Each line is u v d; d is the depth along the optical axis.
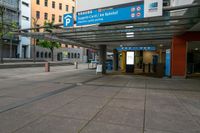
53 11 51.12
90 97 7.31
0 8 26.78
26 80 12.42
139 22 11.27
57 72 20.03
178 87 10.29
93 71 22.38
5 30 28.58
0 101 6.43
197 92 8.78
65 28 14.76
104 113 5.20
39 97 7.15
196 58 19.89
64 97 7.24
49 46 40.50
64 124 4.30
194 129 4.14
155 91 8.95
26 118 4.69
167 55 16.58
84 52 60.94
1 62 25.89
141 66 29.61
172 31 14.25
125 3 10.14
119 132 3.89
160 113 5.30
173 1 11.96
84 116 4.91
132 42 21.03
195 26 12.54
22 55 41.94
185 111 5.56
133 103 6.43
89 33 15.72
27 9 42.41
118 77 15.66
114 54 27.30
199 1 8.45
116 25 12.69
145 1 9.52
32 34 16.58
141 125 4.32
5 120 4.54
